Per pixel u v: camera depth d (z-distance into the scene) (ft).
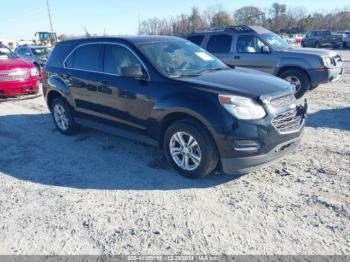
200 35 34.83
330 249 9.76
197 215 11.78
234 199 12.71
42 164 16.90
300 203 12.17
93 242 10.57
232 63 32.48
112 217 11.88
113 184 14.39
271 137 13.01
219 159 13.73
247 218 11.44
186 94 13.76
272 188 13.37
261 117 12.80
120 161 16.80
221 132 12.76
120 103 16.53
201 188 13.69
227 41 32.89
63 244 10.55
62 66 20.29
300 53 29.09
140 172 15.43
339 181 13.64
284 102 13.70
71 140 20.39
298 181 13.82
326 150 16.93
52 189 14.19
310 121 22.30
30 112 28.07
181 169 14.60
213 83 13.96
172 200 12.85
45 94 21.89
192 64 16.67
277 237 10.39
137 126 16.15
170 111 14.14
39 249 10.38
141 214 12.00
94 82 17.79
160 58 15.96
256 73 16.42
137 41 16.74
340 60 30.60
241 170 13.19
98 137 20.67
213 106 12.96
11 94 31.91
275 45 31.04
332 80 29.40
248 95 12.96
